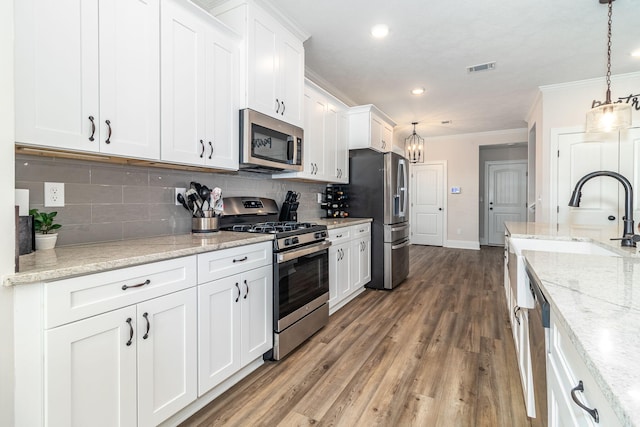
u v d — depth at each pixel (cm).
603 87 372
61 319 106
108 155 145
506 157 738
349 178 396
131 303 127
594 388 54
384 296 357
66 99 128
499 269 489
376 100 447
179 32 175
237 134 214
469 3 229
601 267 108
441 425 154
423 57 315
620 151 367
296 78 266
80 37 132
